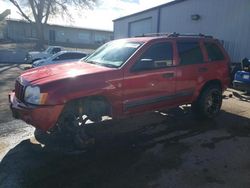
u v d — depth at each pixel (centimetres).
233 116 659
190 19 1498
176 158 424
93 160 413
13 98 462
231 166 401
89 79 424
